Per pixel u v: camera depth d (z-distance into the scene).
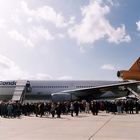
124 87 52.03
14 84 58.41
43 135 17.53
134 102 45.03
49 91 59.16
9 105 34.81
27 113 38.41
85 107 43.44
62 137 16.56
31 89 58.88
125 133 18.41
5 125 24.34
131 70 35.62
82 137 16.53
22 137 16.64
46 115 38.81
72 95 53.22
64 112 40.00
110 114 39.00
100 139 15.70
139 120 28.55
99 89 52.88
